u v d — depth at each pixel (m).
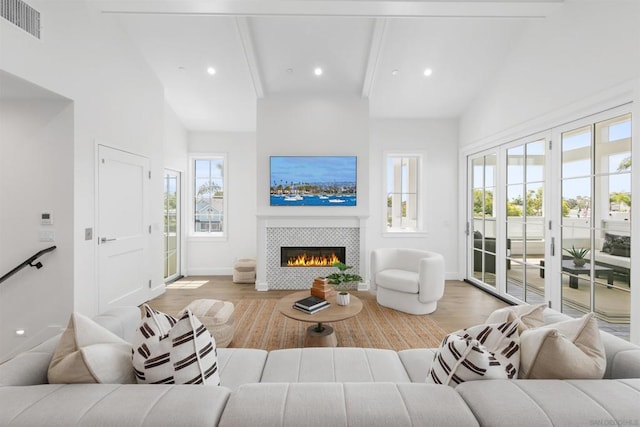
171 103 4.75
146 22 3.37
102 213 3.13
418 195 5.29
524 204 3.68
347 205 4.52
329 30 3.47
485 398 0.95
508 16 3.04
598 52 2.61
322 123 4.51
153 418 0.87
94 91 2.99
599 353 1.13
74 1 2.73
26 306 2.71
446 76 4.15
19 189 2.71
